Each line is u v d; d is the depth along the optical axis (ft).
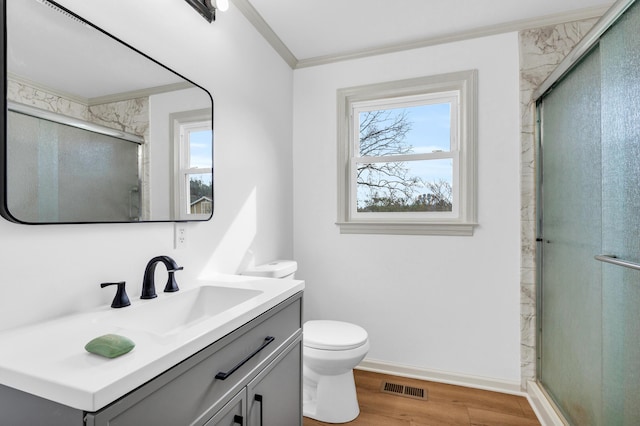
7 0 2.61
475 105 6.89
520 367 6.63
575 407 5.03
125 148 3.66
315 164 8.18
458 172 7.29
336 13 6.34
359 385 6.96
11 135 2.63
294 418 4.48
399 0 5.95
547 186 6.15
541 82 6.48
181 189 4.46
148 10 4.05
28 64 2.75
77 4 3.21
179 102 4.45
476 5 6.10
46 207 2.87
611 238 3.93
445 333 7.14
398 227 7.47
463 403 6.29
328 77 8.07
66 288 3.10
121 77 3.63
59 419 1.84
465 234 6.98
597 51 4.34
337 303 7.98
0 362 2.06
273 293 3.97
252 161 6.39
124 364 2.04
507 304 6.72
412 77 7.38
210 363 2.71
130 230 3.78
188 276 4.66
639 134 3.38
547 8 6.18
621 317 3.77
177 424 2.35
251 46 6.37
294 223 8.36
